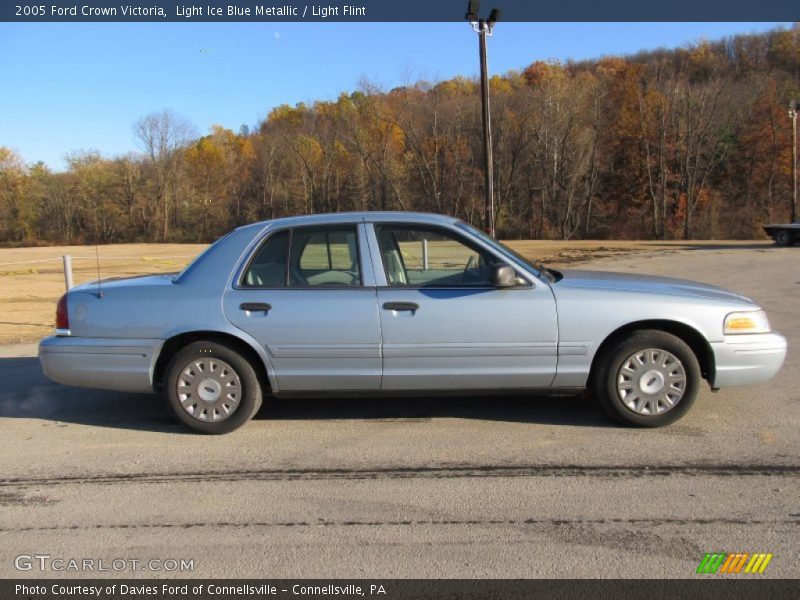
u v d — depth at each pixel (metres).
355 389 4.99
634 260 22.55
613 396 4.91
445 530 3.49
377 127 59.31
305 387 5.00
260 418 5.47
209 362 5.02
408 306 4.84
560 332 4.83
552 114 57.59
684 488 3.93
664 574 3.04
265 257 5.06
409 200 60.84
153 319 4.99
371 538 3.43
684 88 55.31
